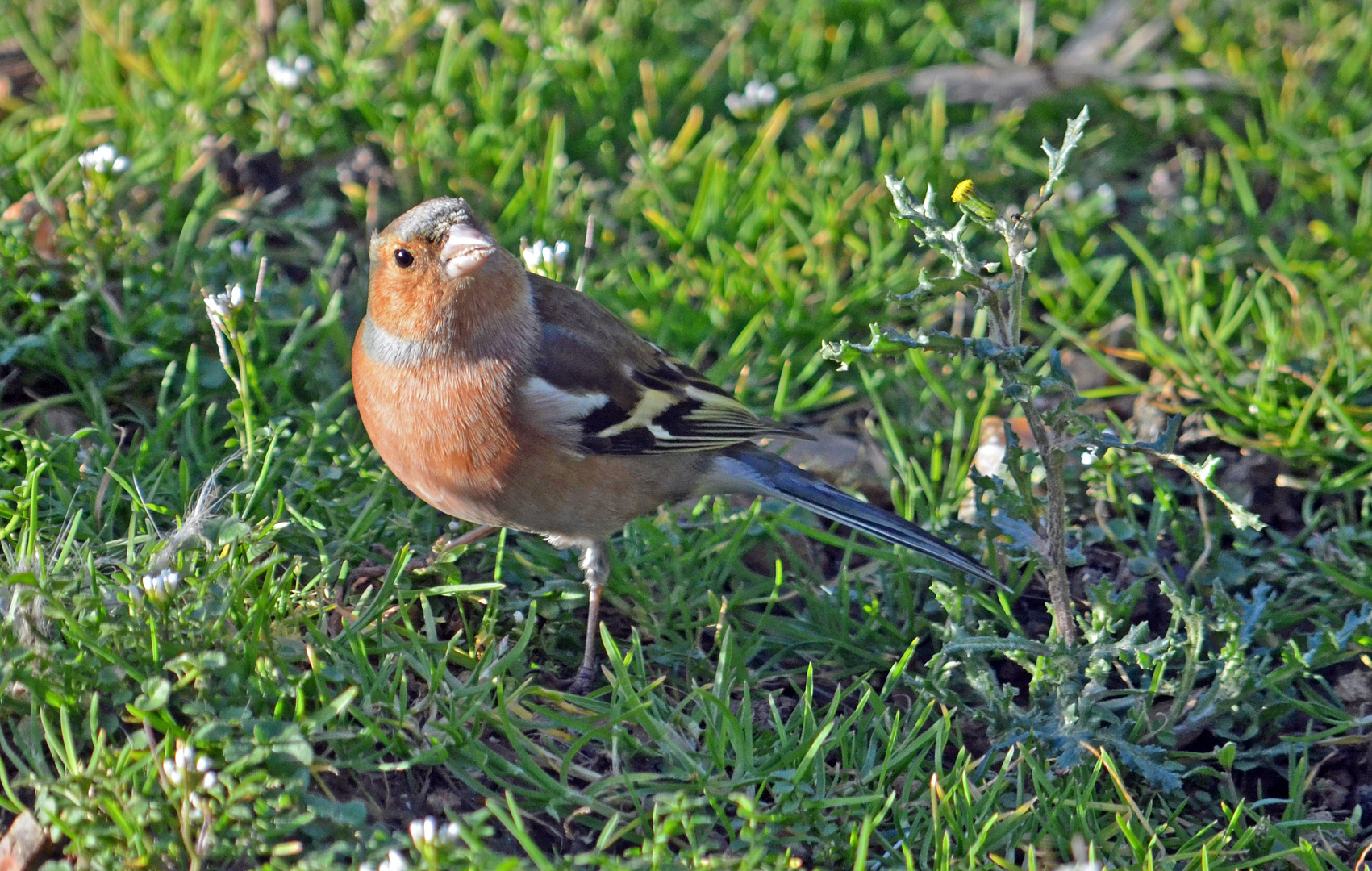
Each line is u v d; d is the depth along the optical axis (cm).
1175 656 860
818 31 1373
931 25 1419
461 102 1264
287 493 887
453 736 729
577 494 841
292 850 629
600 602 894
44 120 1168
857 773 761
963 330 1129
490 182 1198
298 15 1312
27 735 677
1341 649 812
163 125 1165
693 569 929
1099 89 1341
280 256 1114
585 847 715
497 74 1259
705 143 1240
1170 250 1205
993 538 809
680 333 1109
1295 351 1085
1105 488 985
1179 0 1416
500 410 812
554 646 870
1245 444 1018
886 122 1331
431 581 873
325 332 1023
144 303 1004
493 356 810
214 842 634
